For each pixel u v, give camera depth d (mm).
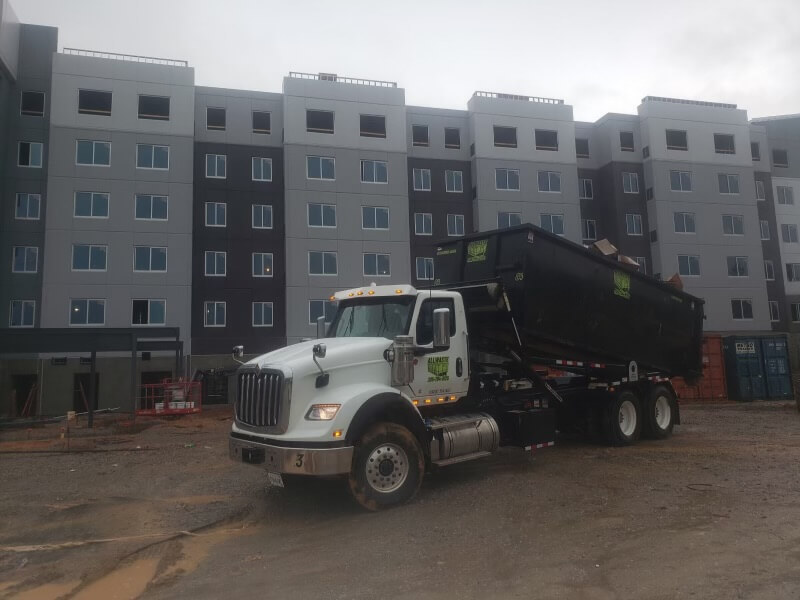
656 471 9109
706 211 45531
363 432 7191
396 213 39125
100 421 22031
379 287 8664
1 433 17922
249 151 38531
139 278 34688
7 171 34250
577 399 11758
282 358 7328
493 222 41500
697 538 5793
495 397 9766
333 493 8156
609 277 11391
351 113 39094
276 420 6930
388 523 6676
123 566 5613
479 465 9820
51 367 33250
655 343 12688
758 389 23297
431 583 4930
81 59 35062
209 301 36750
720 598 4414
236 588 5004
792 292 50000
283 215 38469
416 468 7520
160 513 7457
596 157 47719
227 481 9406
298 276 37000
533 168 42781
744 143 47281
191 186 35969
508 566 5254
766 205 49625
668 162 45344
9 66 33875
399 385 7801
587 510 6969
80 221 34125
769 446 11297
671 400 12906
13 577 5359
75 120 34594
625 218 45406
